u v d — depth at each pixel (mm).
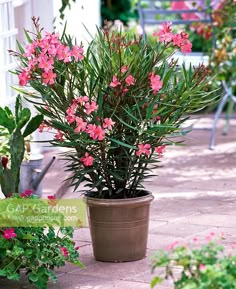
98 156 4656
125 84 4551
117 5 11250
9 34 6070
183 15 9938
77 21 7871
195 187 6754
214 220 5672
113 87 4566
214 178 7074
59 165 7168
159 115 4621
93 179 4781
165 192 6594
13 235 4152
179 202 6246
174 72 4793
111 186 4797
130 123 4648
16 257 4152
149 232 5395
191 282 3314
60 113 4809
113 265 4738
